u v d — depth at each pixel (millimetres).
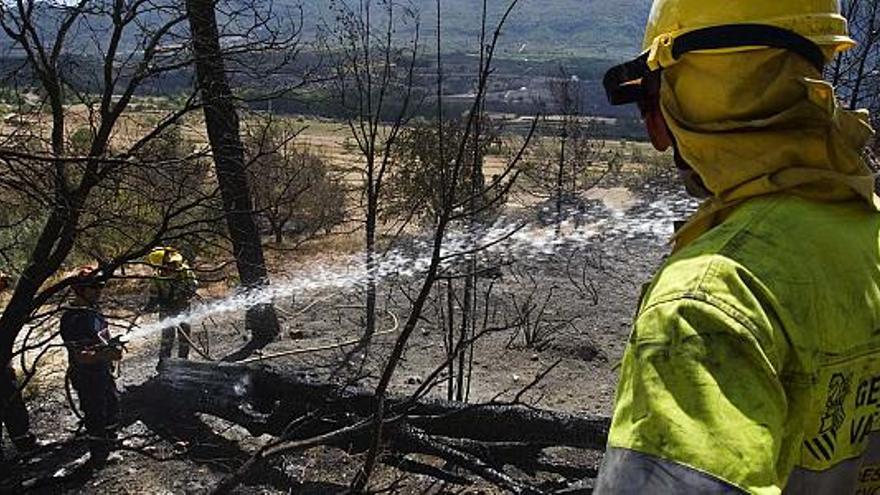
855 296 1146
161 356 8961
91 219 6840
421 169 11211
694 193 1312
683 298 1023
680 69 1264
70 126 6238
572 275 12523
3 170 5266
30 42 5859
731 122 1191
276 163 8117
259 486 6207
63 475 6297
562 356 9336
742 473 894
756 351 985
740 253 1075
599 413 7801
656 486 910
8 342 6031
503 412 5887
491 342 9828
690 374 963
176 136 6352
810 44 1202
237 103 6531
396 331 10172
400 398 6066
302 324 10641
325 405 5777
